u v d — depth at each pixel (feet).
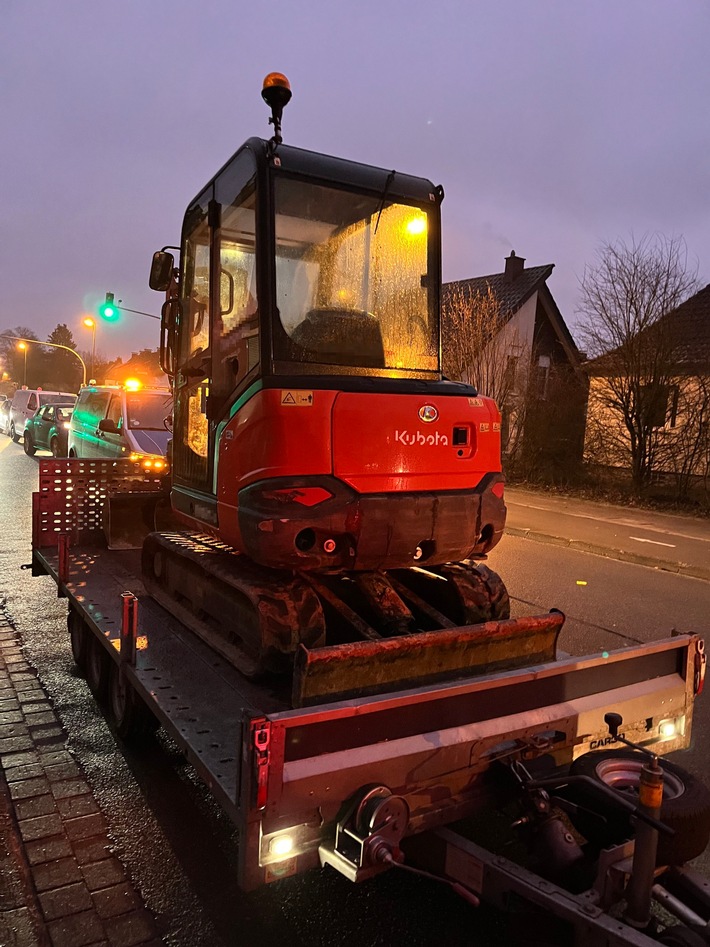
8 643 20.54
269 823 7.80
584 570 31.63
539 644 12.09
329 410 11.43
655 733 11.32
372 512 11.53
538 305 83.15
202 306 14.93
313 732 8.04
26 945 9.16
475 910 10.25
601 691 10.62
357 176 12.78
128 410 36.99
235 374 12.84
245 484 11.87
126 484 22.90
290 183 12.05
